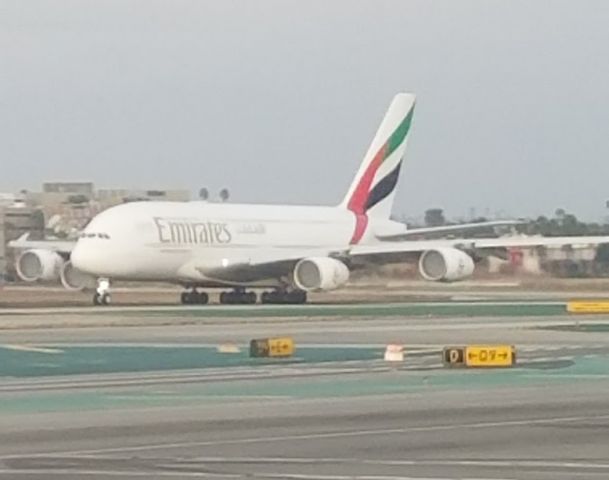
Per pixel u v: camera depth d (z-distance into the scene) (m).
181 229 79.94
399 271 128.50
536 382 37.12
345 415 30.19
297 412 30.80
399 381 37.50
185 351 47.19
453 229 89.38
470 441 25.97
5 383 37.53
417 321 63.88
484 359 41.28
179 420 29.44
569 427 27.95
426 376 38.84
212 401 33.06
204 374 39.75
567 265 139.88
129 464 23.25
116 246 77.88
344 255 83.38
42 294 108.31
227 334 55.00
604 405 31.91
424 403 32.44
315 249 85.19
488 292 112.69
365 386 36.28
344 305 82.31
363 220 88.50
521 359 44.00
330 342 51.09
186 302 85.12
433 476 21.73
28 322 62.16
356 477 21.67
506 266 135.12
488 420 29.17
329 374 39.53
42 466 23.05
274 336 53.91
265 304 84.31
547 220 157.38
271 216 84.19
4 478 21.72
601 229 157.12
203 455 24.31
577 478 21.48
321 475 21.91
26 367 41.91
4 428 28.22
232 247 81.88
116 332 56.12
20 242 89.88
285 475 21.94
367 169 89.44
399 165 90.94
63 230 164.12
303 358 44.69
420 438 26.42
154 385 36.84
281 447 25.28
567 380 37.66
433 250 81.44
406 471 22.30
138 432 27.53
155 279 80.62
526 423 28.62
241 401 33.03
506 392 34.72
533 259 137.25
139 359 44.34
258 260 81.88
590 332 56.16
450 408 31.42
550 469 22.44
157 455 24.33
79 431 27.70
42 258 83.75
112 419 29.66
